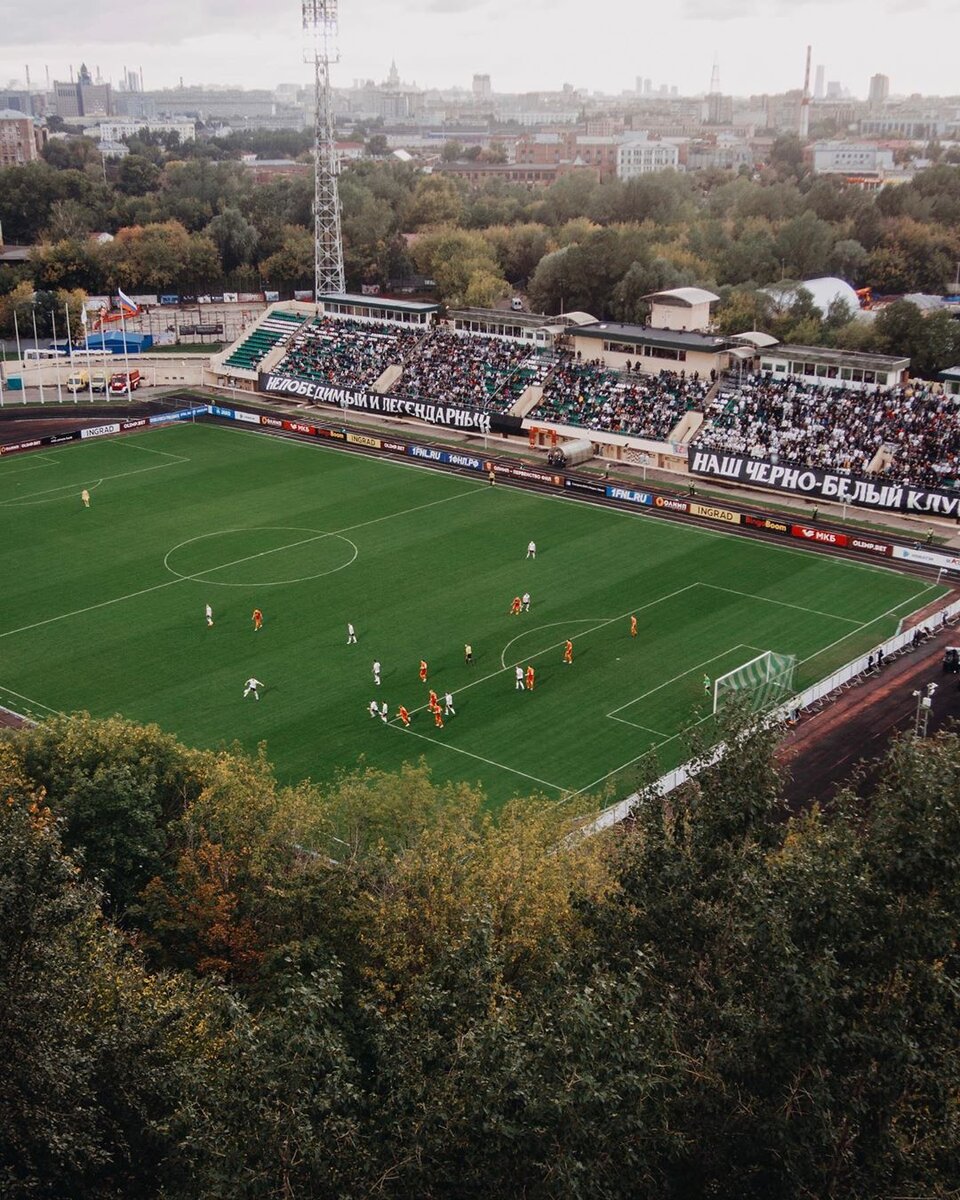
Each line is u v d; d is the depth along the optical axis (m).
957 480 125.00
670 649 94.44
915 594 106.19
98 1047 38.00
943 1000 35.88
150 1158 38.78
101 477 143.62
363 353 178.38
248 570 112.56
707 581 109.31
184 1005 41.66
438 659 92.88
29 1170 36.12
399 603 104.31
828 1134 33.75
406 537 121.88
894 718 83.00
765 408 142.38
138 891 57.00
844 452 133.00
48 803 58.22
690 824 43.97
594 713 84.12
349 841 59.47
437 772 76.62
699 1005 38.34
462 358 169.62
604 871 50.19
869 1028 35.09
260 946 50.78
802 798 73.38
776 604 103.81
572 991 35.88
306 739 80.81
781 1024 35.31
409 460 150.50
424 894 47.50
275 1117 32.03
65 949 38.84
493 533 123.06
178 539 121.44
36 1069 35.50
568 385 157.38
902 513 126.38
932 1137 35.47
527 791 74.31
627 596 105.69
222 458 151.75
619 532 123.25
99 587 108.56
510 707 85.12
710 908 40.03
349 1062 34.97
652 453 145.12
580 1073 32.56
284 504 133.00
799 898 37.09
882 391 139.62
